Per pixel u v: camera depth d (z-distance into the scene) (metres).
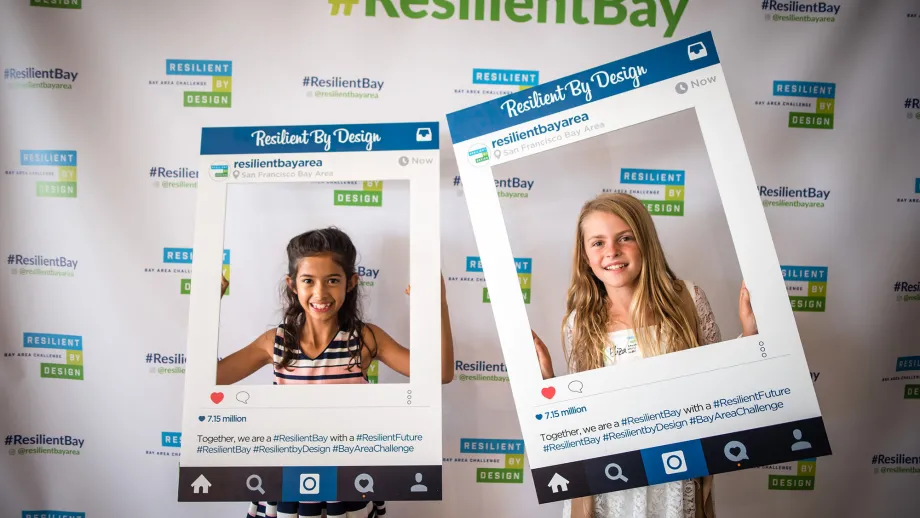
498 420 2.08
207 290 1.69
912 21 2.00
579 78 1.66
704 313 1.68
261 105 2.02
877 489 2.07
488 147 1.66
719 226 2.02
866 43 2.01
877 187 2.03
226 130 1.74
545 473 1.59
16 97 2.02
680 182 2.02
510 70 2.02
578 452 1.58
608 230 1.69
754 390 1.56
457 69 2.02
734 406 1.56
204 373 1.66
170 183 2.04
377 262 2.03
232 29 2.01
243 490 1.64
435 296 1.67
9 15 2.00
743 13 2.00
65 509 2.08
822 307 2.05
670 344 1.64
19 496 2.07
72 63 2.01
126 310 2.05
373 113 2.03
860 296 2.05
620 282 1.69
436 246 1.68
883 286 2.04
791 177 2.03
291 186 2.02
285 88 2.02
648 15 2.01
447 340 1.81
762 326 1.56
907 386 2.05
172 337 2.05
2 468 2.06
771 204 2.04
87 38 2.01
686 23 2.01
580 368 1.70
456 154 1.67
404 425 1.64
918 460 2.06
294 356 1.76
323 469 1.64
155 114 2.03
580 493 1.58
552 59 2.02
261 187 2.02
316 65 2.01
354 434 1.64
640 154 2.02
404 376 2.04
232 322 2.02
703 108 1.62
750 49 2.01
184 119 2.02
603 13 2.01
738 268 2.01
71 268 2.04
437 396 1.64
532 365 1.60
